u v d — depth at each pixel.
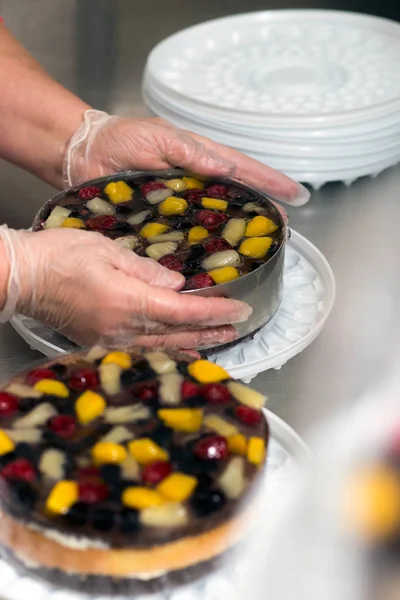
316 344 1.02
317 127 1.18
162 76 1.31
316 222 1.18
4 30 1.24
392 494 0.84
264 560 0.83
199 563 0.82
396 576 0.80
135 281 0.95
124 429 0.84
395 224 1.18
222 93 1.27
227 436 0.84
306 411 0.95
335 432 0.92
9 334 1.04
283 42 1.38
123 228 1.05
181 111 1.22
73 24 1.59
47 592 0.83
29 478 0.81
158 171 1.12
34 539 0.81
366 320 1.05
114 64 1.48
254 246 1.01
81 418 0.85
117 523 0.80
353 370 0.99
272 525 0.85
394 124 1.20
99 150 1.15
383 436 0.89
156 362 0.89
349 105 1.24
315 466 0.88
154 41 1.54
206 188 1.11
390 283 1.09
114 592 0.82
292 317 1.04
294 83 1.28
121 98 1.40
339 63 1.33
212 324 0.96
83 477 0.81
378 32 1.38
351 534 0.83
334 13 1.41
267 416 0.92
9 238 0.98
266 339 1.02
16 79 1.18
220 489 0.81
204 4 1.64
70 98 1.18
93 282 0.96
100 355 0.90
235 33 1.39
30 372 0.89
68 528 0.80
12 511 0.82
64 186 1.18
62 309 0.99
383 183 1.25
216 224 1.05
